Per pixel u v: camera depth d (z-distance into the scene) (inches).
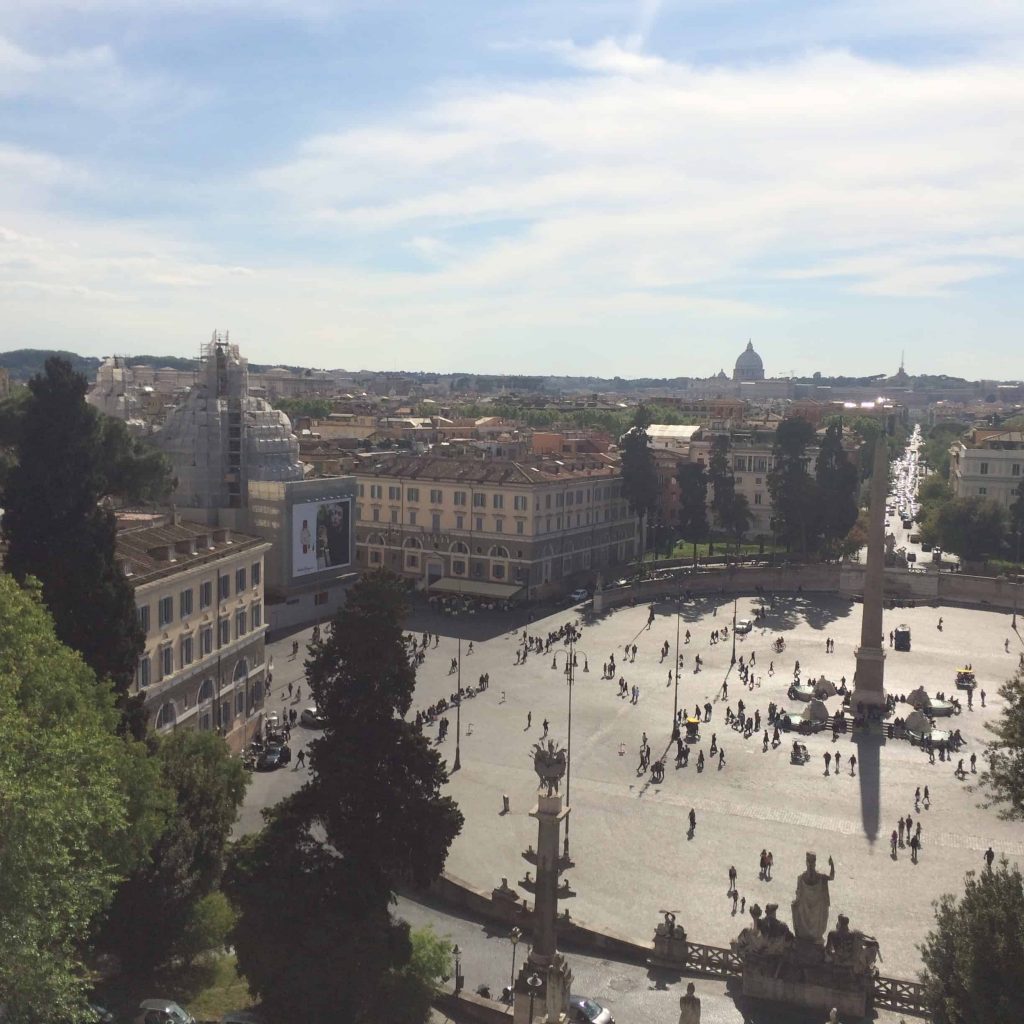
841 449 7199.8
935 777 3309.5
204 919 1857.8
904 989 1950.1
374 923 1720.0
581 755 3422.7
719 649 4992.6
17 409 4404.5
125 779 1733.5
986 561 7022.6
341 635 1812.3
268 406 5841.5
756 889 2481.5
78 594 2246.6
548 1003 1457.9
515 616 5551.2
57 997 1309.1
